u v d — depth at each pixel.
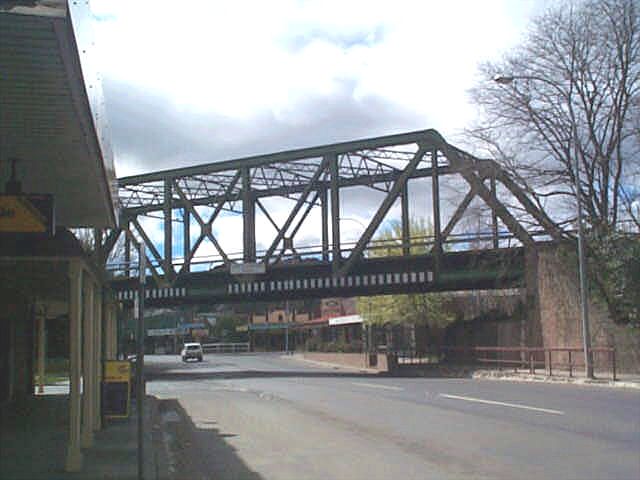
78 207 14.14
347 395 24.08
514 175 33.53
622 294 28.50
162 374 47.16
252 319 122.88
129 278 48.88
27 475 9.91
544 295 33.69
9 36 6.39
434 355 47.22
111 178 12.44
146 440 13.30
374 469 10.41
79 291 10.46
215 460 11.84
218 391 28.92
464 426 14.57
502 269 36.62
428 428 14.52
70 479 9.63
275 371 49.09
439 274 38.50
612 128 31.50
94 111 8.59
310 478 9.99
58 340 53.09
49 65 7.05
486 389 24.33
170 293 48.12
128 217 50.38
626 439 12.21
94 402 14.34
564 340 32.16
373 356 50.06
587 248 30.38
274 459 11.68
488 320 41.19
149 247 49.50
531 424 14.43
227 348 115.44
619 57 30.72
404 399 21.53
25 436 13.68
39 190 12.54
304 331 110.25
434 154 39.59
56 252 10.18
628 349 28.28
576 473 9.55
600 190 31.84
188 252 48.78
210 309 144.50
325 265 42.44
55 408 19.05
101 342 15.57
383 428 14.84
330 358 63.69
